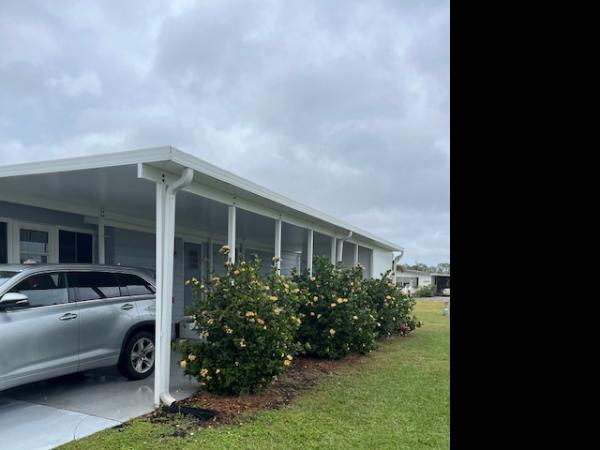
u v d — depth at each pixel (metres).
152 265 10.34
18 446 3.96
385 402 5.38
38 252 7.75
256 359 5.39
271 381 5.64
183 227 11.09
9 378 4.68
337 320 7.80
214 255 12.83
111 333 5.83
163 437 4.14
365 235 11.73
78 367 5.43
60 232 8.13
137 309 6.23
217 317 5.38
